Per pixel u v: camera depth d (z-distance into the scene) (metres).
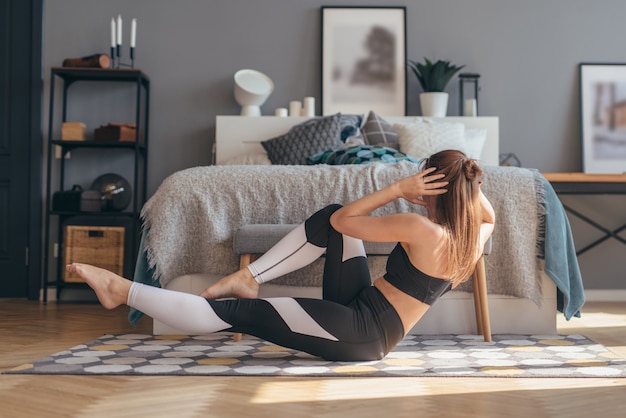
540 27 5.58
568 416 1.95
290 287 3.36
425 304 2.51
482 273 3.20
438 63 5.32
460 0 5.59
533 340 3.21
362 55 5.57
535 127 5.57
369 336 2.50
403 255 2.53
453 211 2.41
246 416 1.91
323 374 2.42
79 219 5.37
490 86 5.58
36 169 5.35
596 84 5.56
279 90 5.57
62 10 5.46
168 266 3.32
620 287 5.39
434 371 2.49
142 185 5.47
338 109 5.55
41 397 2.09
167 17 5.54
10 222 5.34
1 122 5.36
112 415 1.91
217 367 2.53
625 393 2.21
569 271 3.35
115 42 5.23
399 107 5.55
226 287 2.78
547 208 3.32
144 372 2.43
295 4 5.58
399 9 5.58
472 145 5.16
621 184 4.79
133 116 5.49
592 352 2.89
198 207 3.34
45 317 4.21
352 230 2.49
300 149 4.92
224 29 5.56
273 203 3.35
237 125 5.30
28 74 5.38
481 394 2.19
